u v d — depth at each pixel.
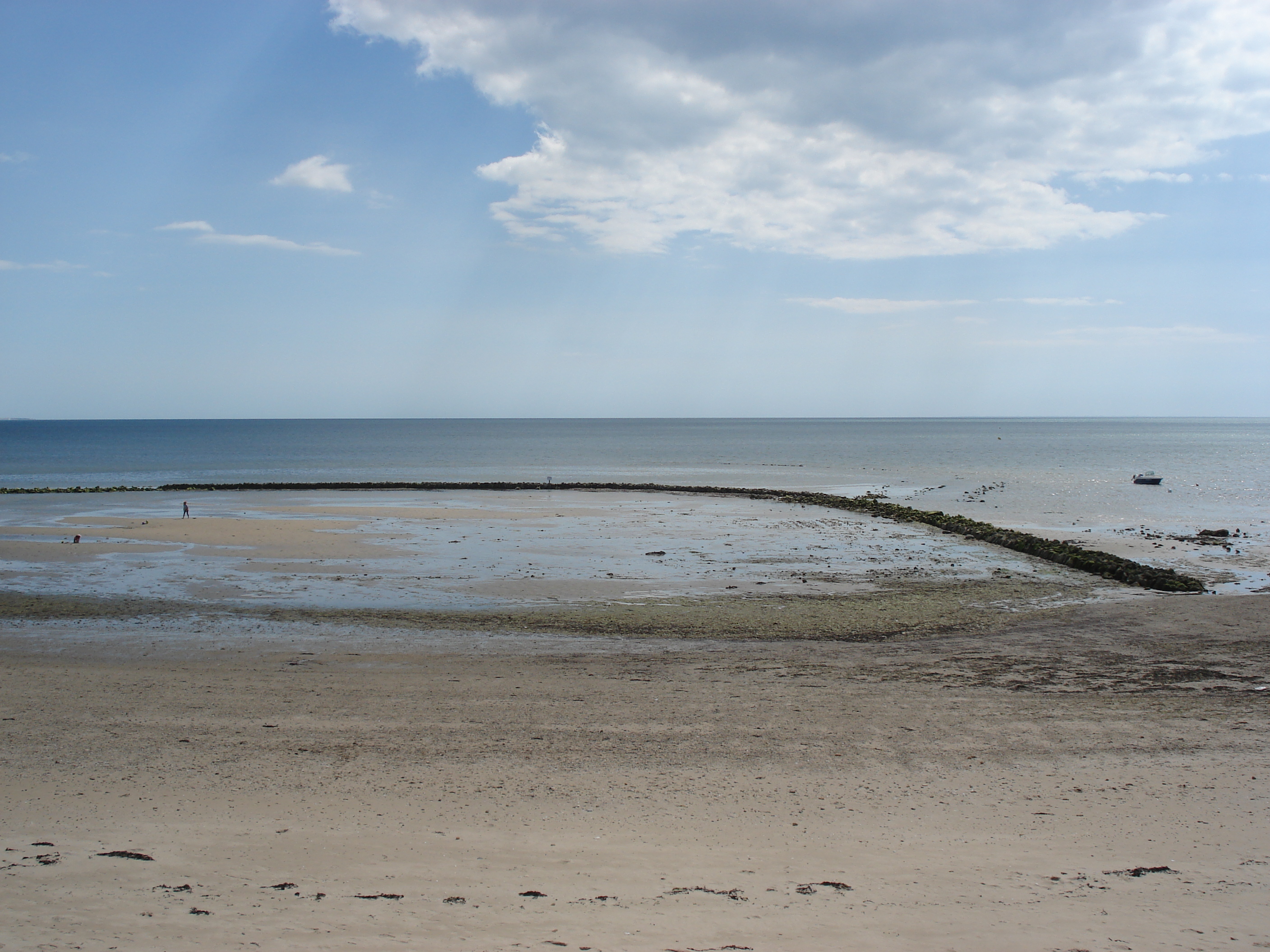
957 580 26.81
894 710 13.38
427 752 11.22
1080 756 11.25
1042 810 9.38
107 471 90.88
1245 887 7.34
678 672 15.91
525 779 10.23
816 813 9.26
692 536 37.16
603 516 45.41
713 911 6.71
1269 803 9.56
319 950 5.80
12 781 9.93
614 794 9.78
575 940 6.09
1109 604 22.75
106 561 29.70
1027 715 13.11
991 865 7.85
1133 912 6.75
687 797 9.70
